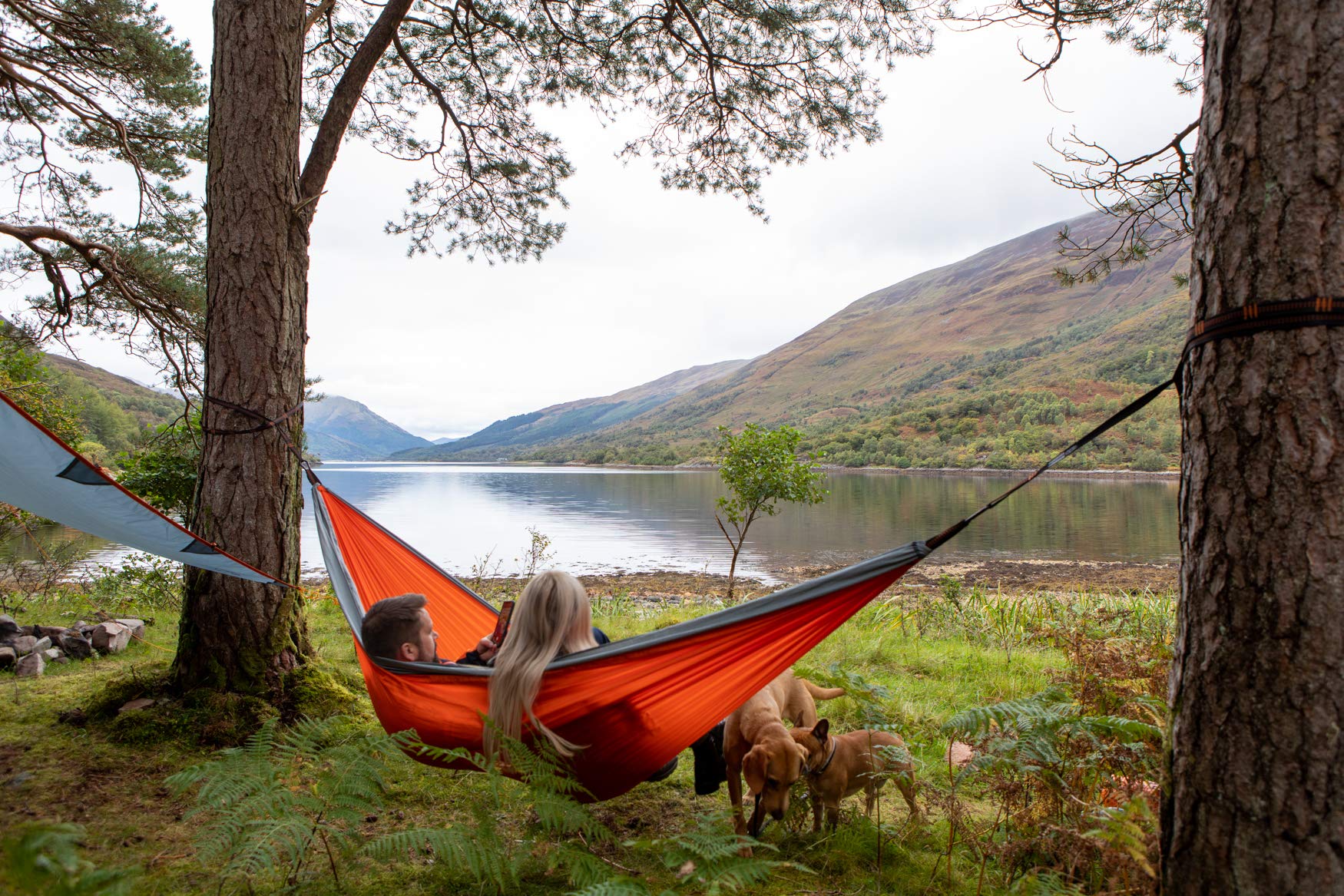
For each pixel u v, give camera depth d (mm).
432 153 8031
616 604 11961
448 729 3053
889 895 2799
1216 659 1911
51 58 9008
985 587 16531
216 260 4262
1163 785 2088
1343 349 1771
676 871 2857
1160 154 4301
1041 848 2809
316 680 4254
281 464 4305
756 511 12344
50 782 3332
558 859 2641
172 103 9297
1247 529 1861
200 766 2590
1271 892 1798
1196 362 2010
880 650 7457
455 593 4578
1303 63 1821
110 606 8383
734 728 3311
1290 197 1826
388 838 2373
